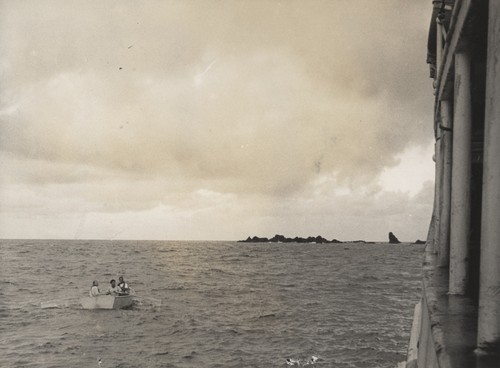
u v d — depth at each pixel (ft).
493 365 10.61
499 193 11.10
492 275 11.23
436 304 16.97
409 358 35.99
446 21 23.93
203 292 152.46
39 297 137.28
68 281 188.75
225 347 76.33
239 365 66.23
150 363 67.72
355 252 542.98
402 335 84.12
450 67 19.11
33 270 245.86
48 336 84.33
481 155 24.31
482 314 11.44
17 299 132.16
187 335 85.46
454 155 17.74
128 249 619.67
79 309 112.47
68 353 73.05
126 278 203.10
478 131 24.39
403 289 160.97
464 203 17.92
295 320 100.01
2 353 72.84
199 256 430.20
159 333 87.10
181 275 221.05
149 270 253.03
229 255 454.81
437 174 31.09
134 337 83.82
